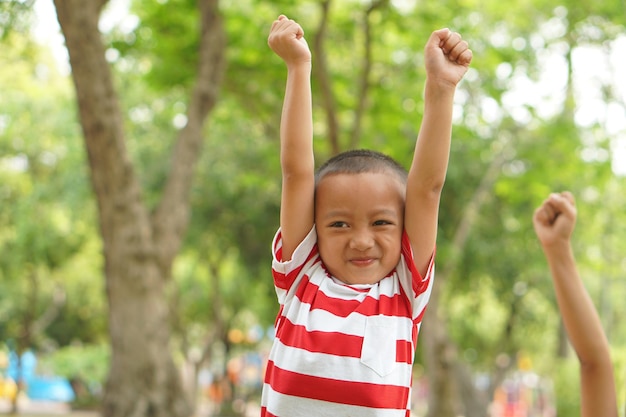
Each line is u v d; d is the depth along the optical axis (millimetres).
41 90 19016
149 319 9398
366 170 2213
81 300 26766
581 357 2902
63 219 20984
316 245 2258
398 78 13203
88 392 28469
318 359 2084
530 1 14102
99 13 8945
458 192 16891
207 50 10875
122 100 16953
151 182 17906
